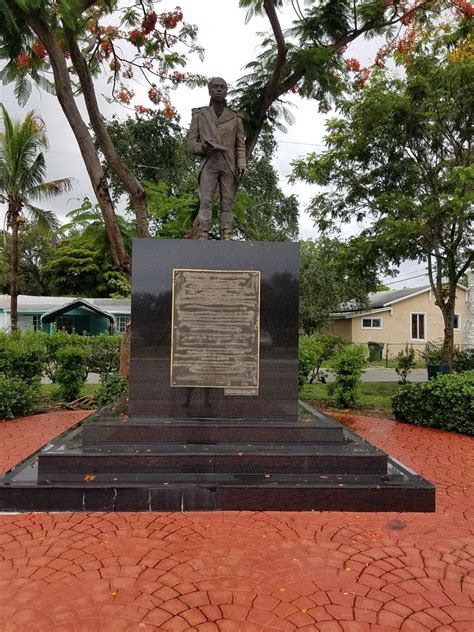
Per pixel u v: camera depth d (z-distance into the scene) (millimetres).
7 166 15750
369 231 11477
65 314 21141
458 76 9406
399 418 7902
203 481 3826
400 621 2398
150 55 9172
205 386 4699
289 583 2717
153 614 2404
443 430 7113
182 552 3045
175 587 2648
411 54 9781
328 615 2432
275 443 4371
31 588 2627
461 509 3900
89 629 2283
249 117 8234
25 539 3205
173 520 3527
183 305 4727
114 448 4180
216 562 2928
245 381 4715
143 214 8031
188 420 4562
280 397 4723
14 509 3662
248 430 4371
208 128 5277
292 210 19125
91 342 12805
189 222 8242
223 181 5402
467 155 10094
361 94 10383
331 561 2975
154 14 8508
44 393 10516
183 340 4715
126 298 26906
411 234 9766
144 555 3000
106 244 8242
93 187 7527
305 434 4395
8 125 15391
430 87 9586
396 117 9930
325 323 23812
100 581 2697
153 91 9766
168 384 4691
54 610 2430
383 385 13148
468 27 9156
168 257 4754
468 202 9039
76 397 9562
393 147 10469
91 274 29125
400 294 27344
